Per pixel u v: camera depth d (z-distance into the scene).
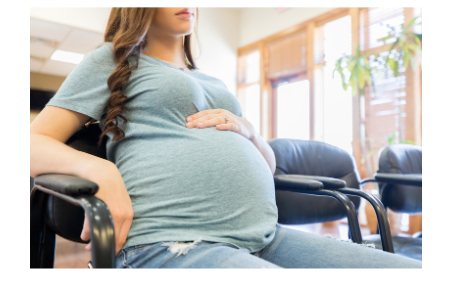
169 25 0.85
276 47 4.45
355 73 2.99
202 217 0.63
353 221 0.76
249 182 0.69
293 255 0.70
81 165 0.59
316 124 3.92
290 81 4.38
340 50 3.70
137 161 0.69
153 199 0.65
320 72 3.90
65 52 4.36
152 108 0.73
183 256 0.57
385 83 3.25
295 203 1.20
